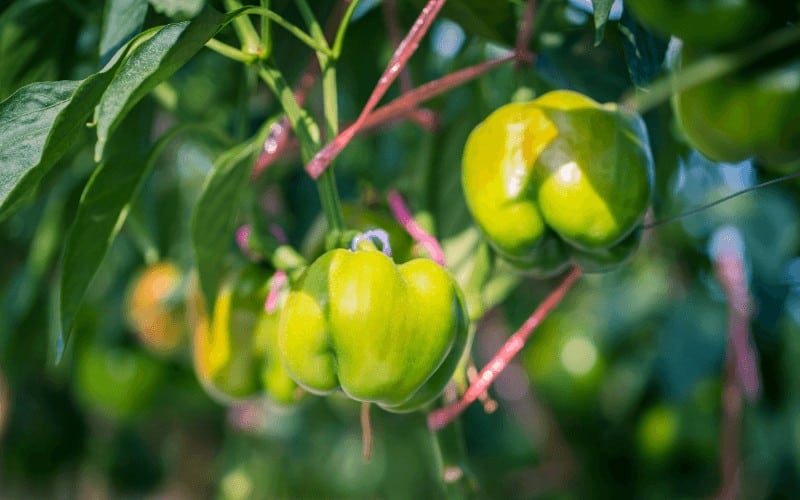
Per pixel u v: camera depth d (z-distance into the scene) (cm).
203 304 77
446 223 79
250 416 125
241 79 83
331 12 86
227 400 77
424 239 74
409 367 63
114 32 69
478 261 75
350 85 95
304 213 101
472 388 73
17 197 60
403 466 145
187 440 152
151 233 93
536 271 73
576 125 69
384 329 63
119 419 127
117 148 83
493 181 70
